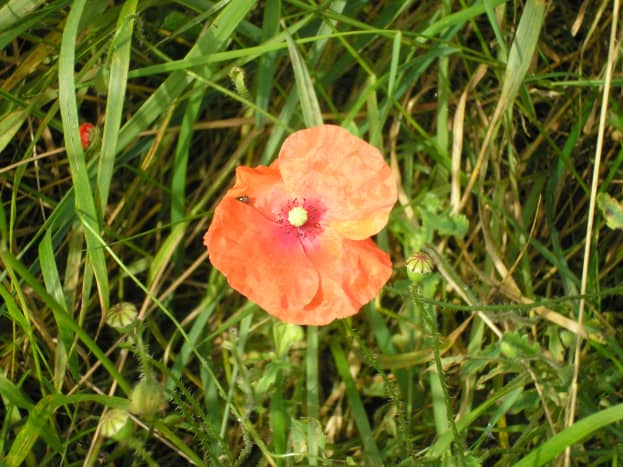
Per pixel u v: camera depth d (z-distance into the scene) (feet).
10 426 1.44
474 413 1.42
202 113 1.74
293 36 1.59
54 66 1.52
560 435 1.30
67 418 1.57
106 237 1.62
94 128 1.48
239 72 1.46
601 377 1.51
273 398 1.48
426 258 1.32
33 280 1.23
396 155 1.67
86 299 1.47
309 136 1.32
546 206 1.64
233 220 1.31
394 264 1.65
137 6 1.52
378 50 1.72
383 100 1.62
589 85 1.60
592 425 1.29
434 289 1.53
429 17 1.67
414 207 1.65
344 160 1.32
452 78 1.74
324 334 1.62
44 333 1.53
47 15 1.55
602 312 1.67
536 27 1.47
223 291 1.57
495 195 1.65
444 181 1.66
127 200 1.63
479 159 1.53
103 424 1.27
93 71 1.52
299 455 1.41
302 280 1.32
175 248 1.65
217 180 1.62
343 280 1.32
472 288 1.65
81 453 1.53
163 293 1.67
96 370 1.62
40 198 1.57
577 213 1.71
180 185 1.57
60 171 1.69
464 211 1.69
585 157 1.72
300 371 1.58
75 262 1.51
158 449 1.59
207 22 1.54
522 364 1.44
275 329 1.43
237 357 1.42
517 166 1.69
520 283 1.64
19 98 1.52
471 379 1.53
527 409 1.52
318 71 1.63
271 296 1.30
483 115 1.67
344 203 1.33
